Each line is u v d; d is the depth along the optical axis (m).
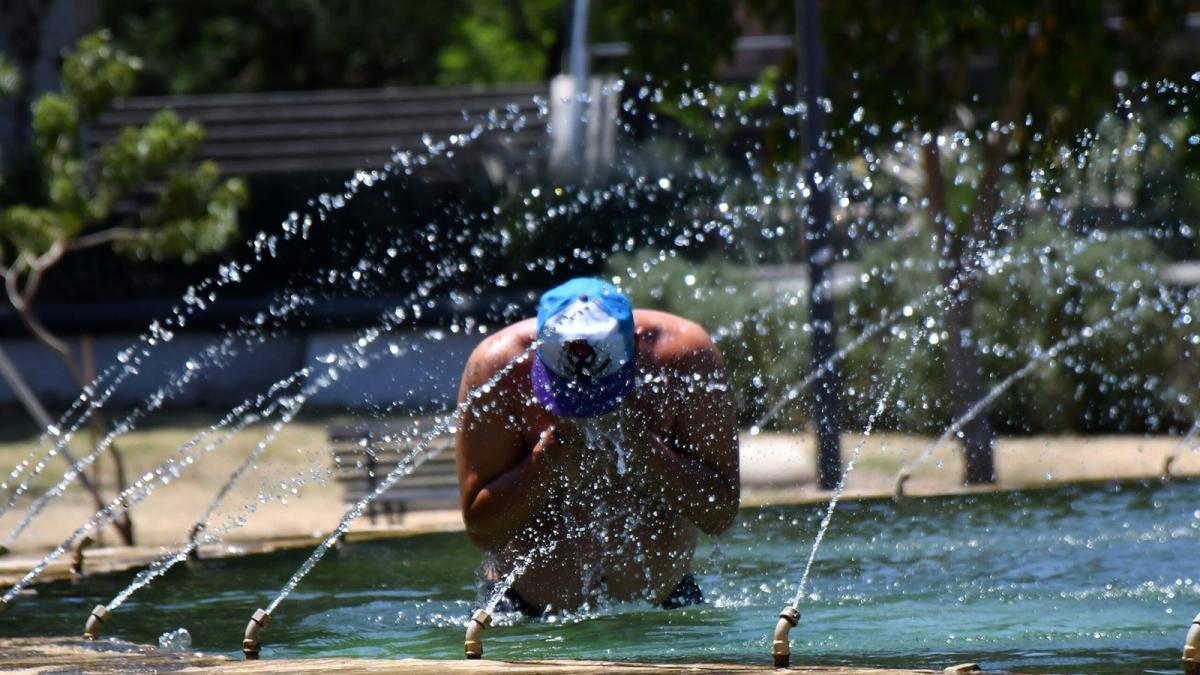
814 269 37.69
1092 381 45.31
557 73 98.44
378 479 38.38
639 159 52.50
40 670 12.73
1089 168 39.81
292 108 67.25
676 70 43.47
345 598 18.80
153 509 40.34
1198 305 45.16
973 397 39.00
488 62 113.19
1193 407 44.72
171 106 67.38
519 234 53.03
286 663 12.33
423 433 38.47
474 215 56.03
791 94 44.38
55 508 40.72
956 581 18.33
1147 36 40.00
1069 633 14.60
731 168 50.38
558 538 17.20
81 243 41.62
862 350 43.84
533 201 52.88
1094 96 38.91
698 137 51.22
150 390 57.88
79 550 21.50
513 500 16.91
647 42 43.25
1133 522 23.06
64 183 39.97
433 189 58.16
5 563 22.66
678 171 51.53
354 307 56.00
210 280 61.06
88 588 20.03
